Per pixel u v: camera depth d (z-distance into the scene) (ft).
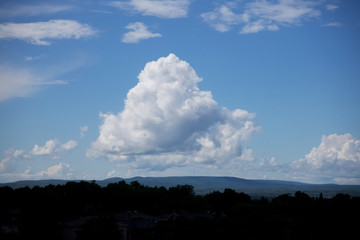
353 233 384.68
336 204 429.79
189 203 573.33
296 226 383.04
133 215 427.74
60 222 381.19
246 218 403.95
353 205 422.00
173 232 338.95
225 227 346.95
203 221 339.98
